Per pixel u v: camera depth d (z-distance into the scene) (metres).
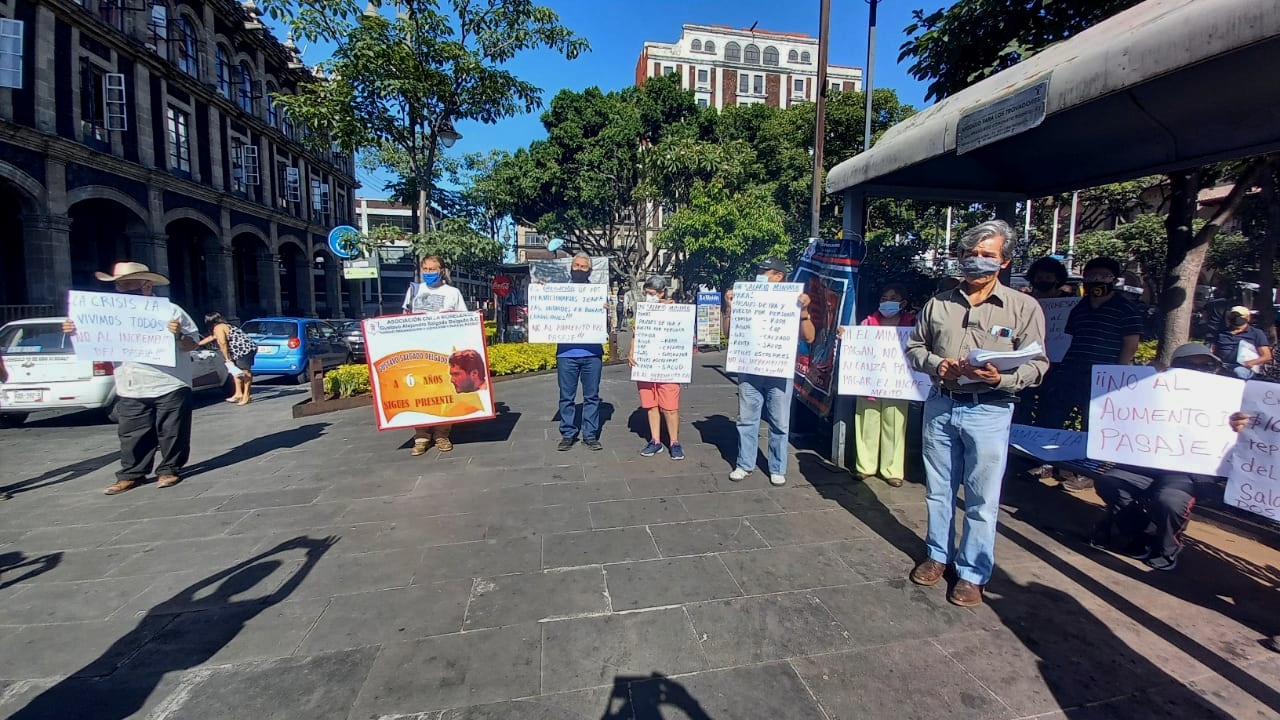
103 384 7.87
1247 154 3.58
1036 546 3.60
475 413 5.68
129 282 4.72
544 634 2.71
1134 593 3.04
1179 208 4.80
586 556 3.48
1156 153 4.01
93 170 16.84
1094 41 2.92
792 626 2.75
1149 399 3.02
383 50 7.89
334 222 35.12
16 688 2.38
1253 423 2.71
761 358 4.59
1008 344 2.83
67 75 16.00
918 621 2.79
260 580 3.24
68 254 15.94
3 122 13.84
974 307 2.93
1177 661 2.49
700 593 3.05
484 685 2.37
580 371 5.84
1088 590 3.07
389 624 2.80
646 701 2.26
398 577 3.26
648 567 3.34
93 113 16.92
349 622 2.82
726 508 4.23
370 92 8.52
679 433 6.63
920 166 4.77
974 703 2.25
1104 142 4.09
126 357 4.68
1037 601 2.97
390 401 5.51
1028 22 5.33
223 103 23.31
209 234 23.17
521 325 20.25
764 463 5.37
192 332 4.98
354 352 17.27
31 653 2.61
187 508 4.38
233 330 9.94
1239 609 2.89
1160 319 5.02
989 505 2.87
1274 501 2.64
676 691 2.32
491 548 3.60
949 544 3.11
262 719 2.19
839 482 4.80
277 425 7.54
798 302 4.50
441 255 9.36
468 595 3.05
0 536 3.88
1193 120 3.51
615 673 2.43
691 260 21.17
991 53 5.66
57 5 15.26
